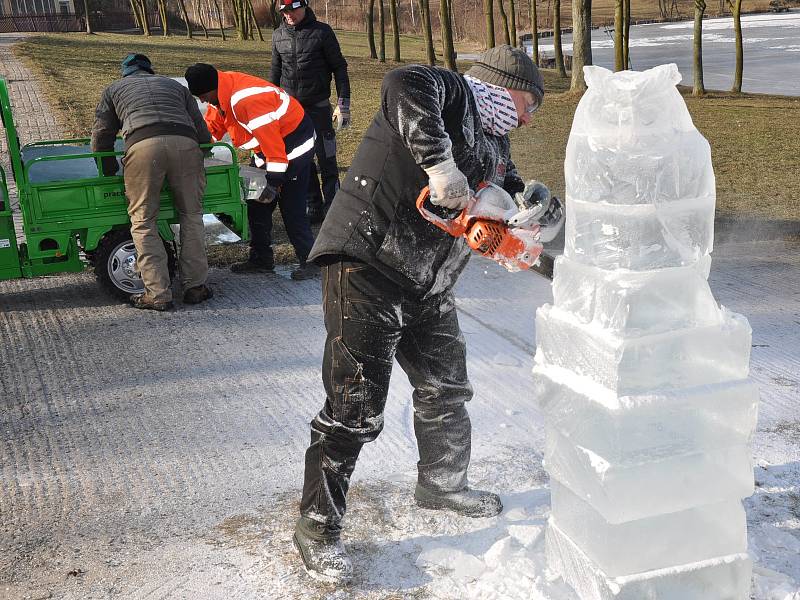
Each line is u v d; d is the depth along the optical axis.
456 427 2.96
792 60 32.56
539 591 2.47
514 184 2.92
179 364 4.66
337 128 7.84
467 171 2.56
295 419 3.98
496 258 2.43
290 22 7.50
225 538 2.96
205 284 5.74
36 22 51.38
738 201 8.61
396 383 4.32
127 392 4.30
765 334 4.99
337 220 2.57
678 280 2.09
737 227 7.59
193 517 3.12
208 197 5.71
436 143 2.30
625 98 2.01
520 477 3.33
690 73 28.59
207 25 57.94
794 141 12.51
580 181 2.13
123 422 3.97
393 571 2.70
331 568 2.64
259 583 2.68
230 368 4.61
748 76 27.91
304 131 5.94
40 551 2.92
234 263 6.60
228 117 5.80
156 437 3.81
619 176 2.04
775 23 56.19
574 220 2.18
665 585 2.22
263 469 3.50
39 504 3.24
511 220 2.37
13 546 2.95
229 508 3.18
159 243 5.42
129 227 5.58
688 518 2.21
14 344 4.98
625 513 2.14
